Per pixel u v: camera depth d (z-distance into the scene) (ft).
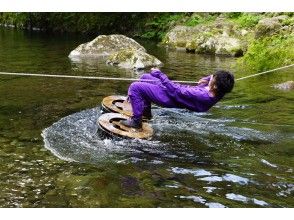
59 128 22.13
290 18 46.93
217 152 19.11
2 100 27.99
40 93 30.17
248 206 14.26
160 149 19.34
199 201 14.56
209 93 20.03
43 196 14.84
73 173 16.71
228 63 46.98
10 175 16.42
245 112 25.68
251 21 60.54
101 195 14.92
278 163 17.92
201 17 70.59
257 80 35.53
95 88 32.04
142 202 14.42
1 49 57.11
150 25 77.41
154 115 24.50
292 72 37.88
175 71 41.42
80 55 53.16
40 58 49.32
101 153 18.84
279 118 24.40
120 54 45.93
